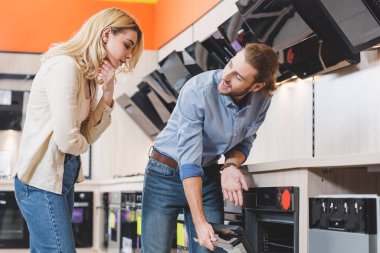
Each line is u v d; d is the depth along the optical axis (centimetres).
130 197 431
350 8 248
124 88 574
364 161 176
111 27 199
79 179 208
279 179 219
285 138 345
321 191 203
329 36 274
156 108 521
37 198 187
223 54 387
